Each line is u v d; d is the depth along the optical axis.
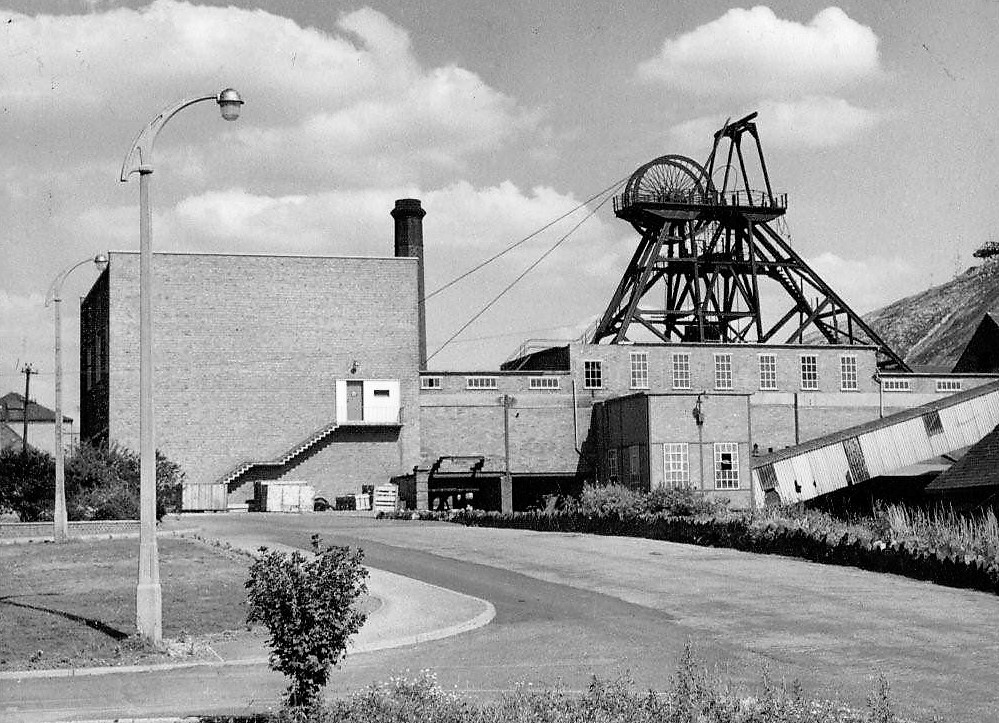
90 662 19.20
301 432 74.12
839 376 78.75
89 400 80.94
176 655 19.84
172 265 73.06
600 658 19.45
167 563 33.56
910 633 21.31
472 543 40.75
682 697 13.60
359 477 74.69
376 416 75.06
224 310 73.69
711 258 83.38
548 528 46.50
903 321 199.50
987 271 192.25
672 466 64.69
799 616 23.52
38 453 52.34
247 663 19.33
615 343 78.88
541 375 76.31
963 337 165.38
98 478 52.28
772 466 55.25
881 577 29.36
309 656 14.59
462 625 23.05
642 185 81.50
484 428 75.69
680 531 39.31
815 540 33.31
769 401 76.81
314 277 75.31
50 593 27.38
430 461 75.38
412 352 76.12
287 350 74.44
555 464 75.50
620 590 27.98
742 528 36.50
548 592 27.94
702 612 24.39
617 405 70.25
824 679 17.28
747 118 82.75
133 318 72.25
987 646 19.89
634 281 82.31
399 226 86.06
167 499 64.31
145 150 21.31
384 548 39.50
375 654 20.48
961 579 27.62
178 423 72.44
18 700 16.69
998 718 14.62
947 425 59.09
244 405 73.50
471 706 14.34
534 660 19.41
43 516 51.19
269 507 70.69
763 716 13.15
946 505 46.91
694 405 65.44
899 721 13.92
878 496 59.91
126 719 14.98
